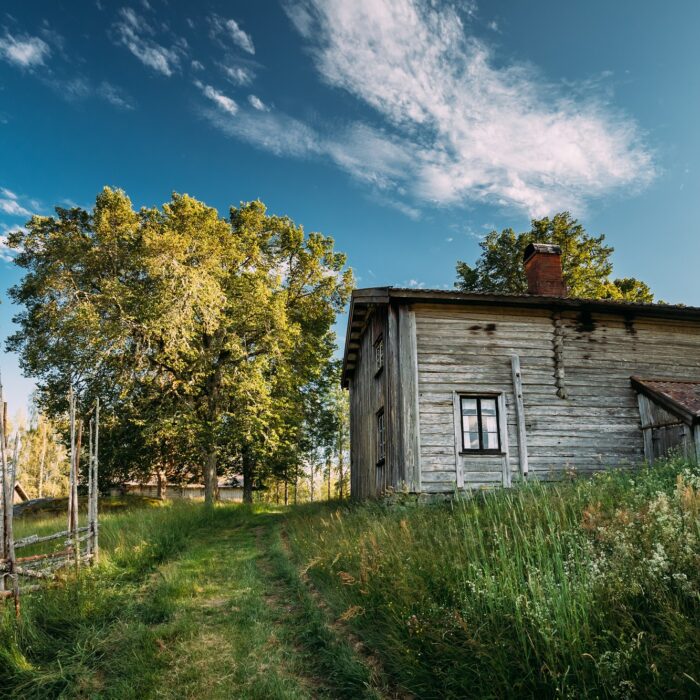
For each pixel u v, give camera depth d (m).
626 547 4.00
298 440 32.22
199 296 23.16
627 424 13.39
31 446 66.44
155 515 15.09
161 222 26.03
